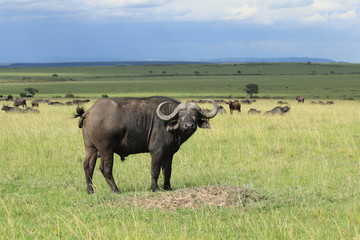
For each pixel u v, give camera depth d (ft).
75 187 57.41
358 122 123.54
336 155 77.66
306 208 45.03
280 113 165.89
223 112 184.03
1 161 74.49
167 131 54.29
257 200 46.73
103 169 54.19
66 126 121.19
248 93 579.89
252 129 109.19
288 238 36.27
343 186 55.01
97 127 53.01
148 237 36.47
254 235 37.06
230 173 65.62
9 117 157.69
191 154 80.84
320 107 244.42
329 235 37.04
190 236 36.86
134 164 71.77
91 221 41.29
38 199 51.19
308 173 63.67
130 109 53.83
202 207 44.37
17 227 40.45
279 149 82.38
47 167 70.79
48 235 37.93
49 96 571.69
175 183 59.82
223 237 36.50
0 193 54.19
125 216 42.47
